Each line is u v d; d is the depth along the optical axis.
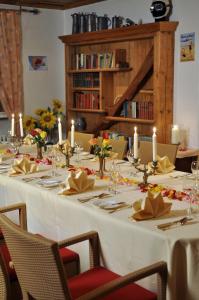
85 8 5.88
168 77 4.75
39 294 1.85
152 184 2.77
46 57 6.20
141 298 1.91
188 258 1.87
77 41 5.65
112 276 2.12
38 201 2.75
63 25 6.31
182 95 4.74
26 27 5.95
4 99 5.78
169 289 1.89
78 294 1.95
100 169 3.05
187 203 2.37
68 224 2.50
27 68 6.04
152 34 4.68
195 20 4.48
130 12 5.21
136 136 2.81
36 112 5.77
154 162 2.79
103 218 2.21
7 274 2.02
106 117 5.44
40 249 1.70
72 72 5.88
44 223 2.72
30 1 5.83
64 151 3.49
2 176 3.18
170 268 1.88
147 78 5.10
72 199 2.51
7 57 5.72
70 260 2.37
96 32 5.23
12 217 3.10
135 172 3.20
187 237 1.87
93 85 5.65
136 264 2.06
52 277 1.73
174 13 4.69
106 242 2.22
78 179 2.65
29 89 6.11
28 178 3.07
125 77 5.40
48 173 3.23
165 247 1.89
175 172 3.19
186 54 4.62
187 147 4.76
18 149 4.14
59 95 6.40
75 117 6.09
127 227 2.07
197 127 4.63
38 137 3.79
